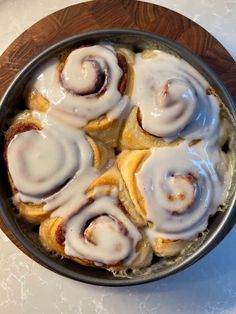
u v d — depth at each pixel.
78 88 0.28
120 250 0.28
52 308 0.33
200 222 0.28
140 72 0.29
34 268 0.33
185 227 0.28
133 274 0.29
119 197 0.28
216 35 0.34
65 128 0.29
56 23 0.32
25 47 0.32
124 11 0.32
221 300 0.32
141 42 0.30
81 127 0.29
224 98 0.29
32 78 0.29
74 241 0.28
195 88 0.29
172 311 0.32
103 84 0.29
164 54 0.30
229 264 0.33
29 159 0.28
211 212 0.29
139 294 0.33
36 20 0.34
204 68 0.29
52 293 0.33
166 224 0.28
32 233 0.30
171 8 0.34
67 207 0.28
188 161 0.29
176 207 0.28
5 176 0.29
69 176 0.28
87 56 0.29
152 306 0.32
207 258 0.33
